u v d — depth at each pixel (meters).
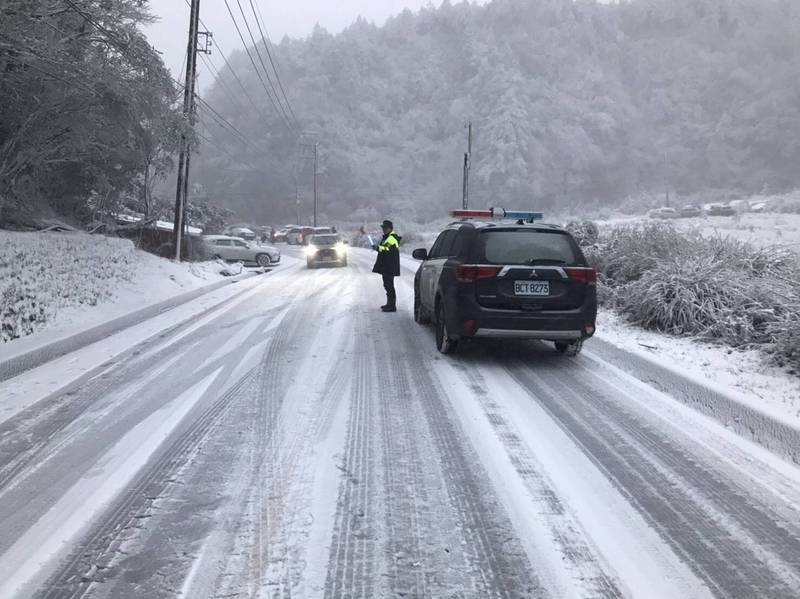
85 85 11.98
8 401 5.81
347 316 11.38
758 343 8.35
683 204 105.81
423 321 10.43
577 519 3.62
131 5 12.80
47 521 3.49
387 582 2.95
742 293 9.25
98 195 20.14
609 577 3.02
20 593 2.80
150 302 12.79
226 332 9.60
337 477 4.15
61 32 11.53
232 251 30.27
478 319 7.24
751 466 4.50
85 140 14.17
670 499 3.92
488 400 6.02
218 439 4.83
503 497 3.89
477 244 7.46
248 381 6.60
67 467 4.26
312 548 3.24
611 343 8.76
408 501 3.81
